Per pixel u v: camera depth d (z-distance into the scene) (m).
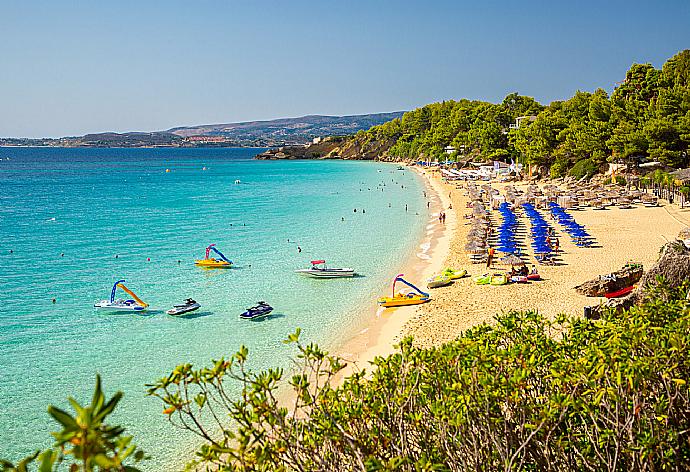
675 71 89.25
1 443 20.33
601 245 46.81
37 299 37.09
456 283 38.16
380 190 110.94
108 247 53.62
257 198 97.56
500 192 93.00
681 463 9.28
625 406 9.53
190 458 19.12
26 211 79.50
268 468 9.03
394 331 30.34
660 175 71.69
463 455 9.70
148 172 177.12
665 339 9.90
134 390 24.22
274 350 28.30
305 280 41.47
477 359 10.37
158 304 35.94
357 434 9.80
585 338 11.33
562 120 102.06
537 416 9.61
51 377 25.56
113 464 4.21
